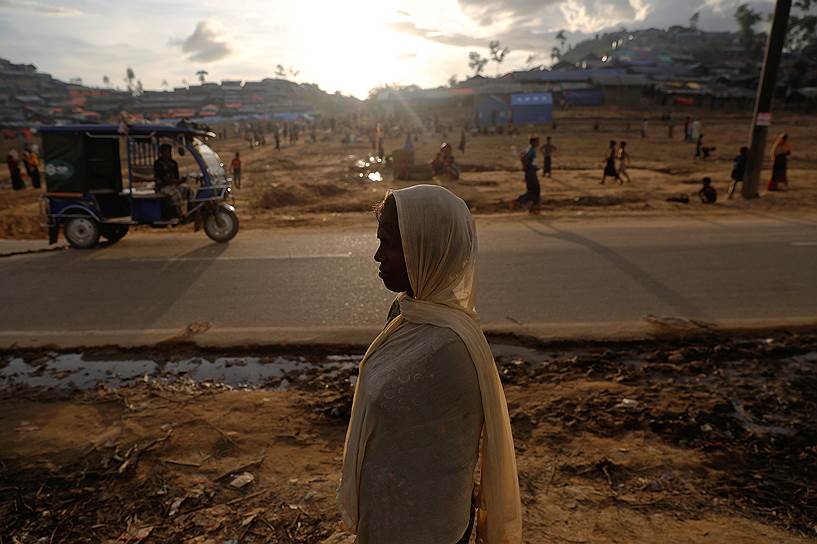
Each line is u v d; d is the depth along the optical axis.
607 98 82.50
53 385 4.69
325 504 3.07
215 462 3.50
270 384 4.72
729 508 3.06
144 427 3.91
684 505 3.08
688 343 5.43
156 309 6.52
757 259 8.38
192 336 5.66
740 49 141.62
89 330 5.88
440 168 19.97
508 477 1.38
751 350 5.20
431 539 1.22
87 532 2.92
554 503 3.08
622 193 15.50
